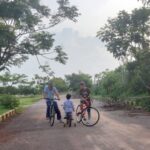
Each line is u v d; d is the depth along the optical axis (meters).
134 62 37.31
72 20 32.84
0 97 35.75
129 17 35.81
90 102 18.77
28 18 29.47
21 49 30.98
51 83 18.81
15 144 12.98
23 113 30.41
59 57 32.81
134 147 11.32
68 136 14.30
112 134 14.40
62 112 30.11
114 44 36.56
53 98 18.69
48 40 31.50
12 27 29.95
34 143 12.96
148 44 36.44
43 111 32.09
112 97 45.88
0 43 27.42
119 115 24.41
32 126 18.89
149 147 11.25
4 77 44.25
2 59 30.72
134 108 32.19
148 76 35.91
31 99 70.88
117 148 11.27
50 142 13.00
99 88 80.88
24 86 88.38
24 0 28.67
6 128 18.66
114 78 52.19
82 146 11.89
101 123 18.78
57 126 18.22
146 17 35.53
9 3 26.84
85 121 18.11
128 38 36.25
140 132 14.74
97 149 11.26
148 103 30.94
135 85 41.84
